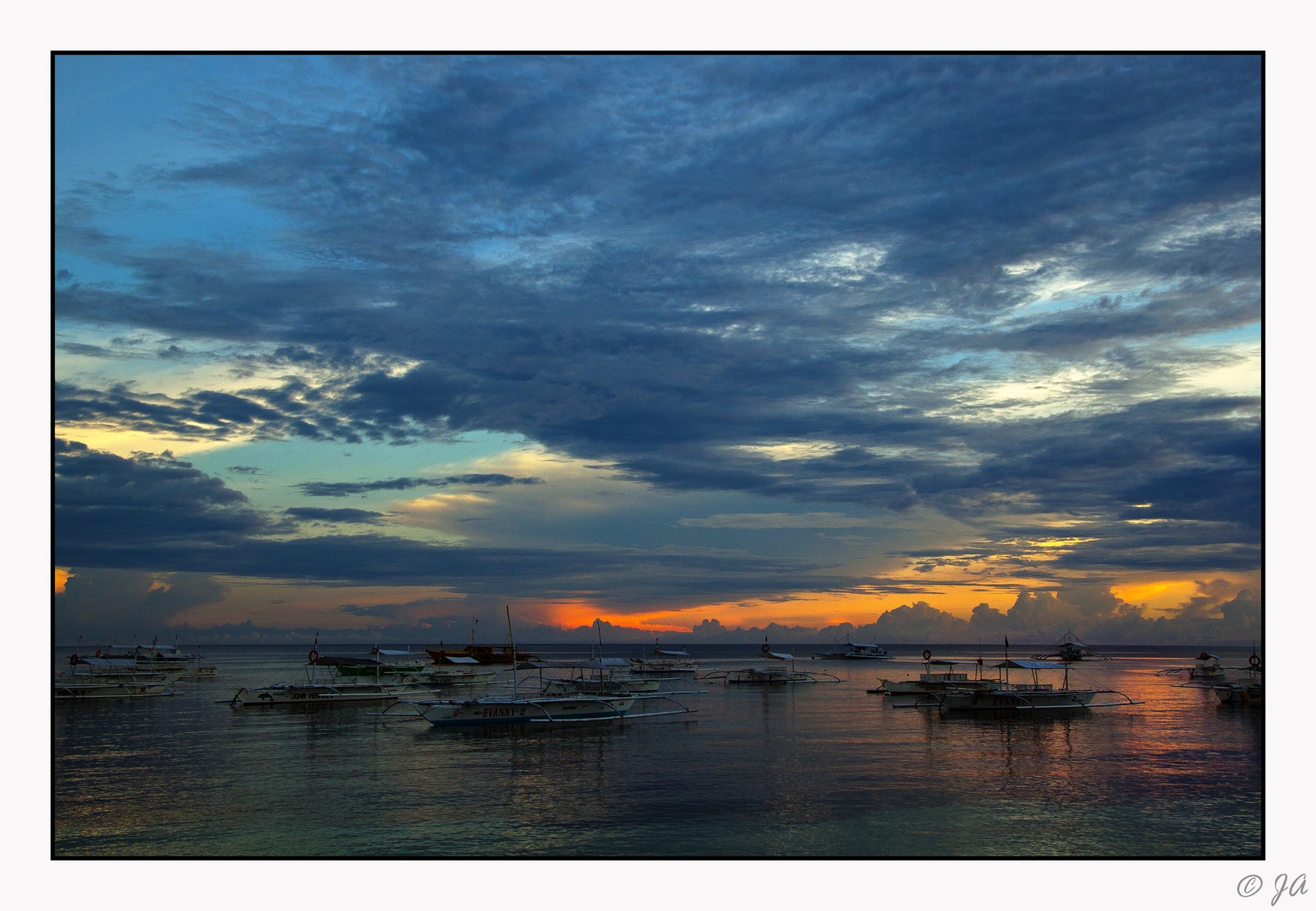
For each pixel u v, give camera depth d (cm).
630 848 4978
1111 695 14438
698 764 7512
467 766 7450
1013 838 5184
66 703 13388
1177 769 7262
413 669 15750
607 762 7662
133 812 5781
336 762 7681
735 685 18138
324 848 4994
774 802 6041
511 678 18538
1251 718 10988
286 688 13000
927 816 5672
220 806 5941
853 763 7594
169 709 12394
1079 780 6775
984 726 10212
